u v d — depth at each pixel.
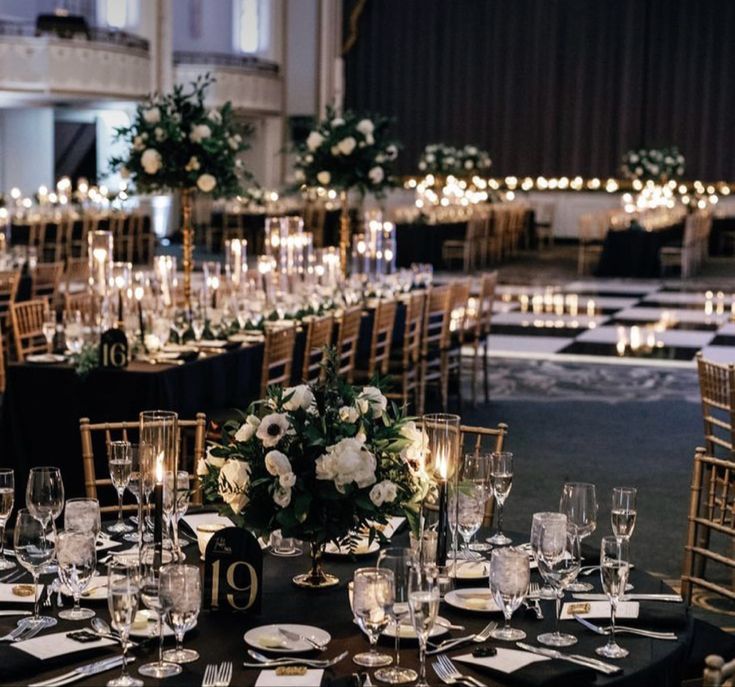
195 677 2.75
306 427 3.20
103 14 23.31
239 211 21.38
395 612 2.64
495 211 21.48
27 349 8.01
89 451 4.44
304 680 2.72
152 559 3.03
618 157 24.66
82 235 18.33
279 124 25.50
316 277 9.83
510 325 13.84
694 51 23.92
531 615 3.17
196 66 23.06
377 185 10.52
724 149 23.91
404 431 3.29
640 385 10.51
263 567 3.51
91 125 24.61
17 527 3.09
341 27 25.66
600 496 6.99
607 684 2.75
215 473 3.31
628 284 18.16
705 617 5.09
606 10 24.42
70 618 3.11
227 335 7.85
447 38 25.33
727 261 21.89
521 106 25.12
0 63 19.00
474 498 3.42
